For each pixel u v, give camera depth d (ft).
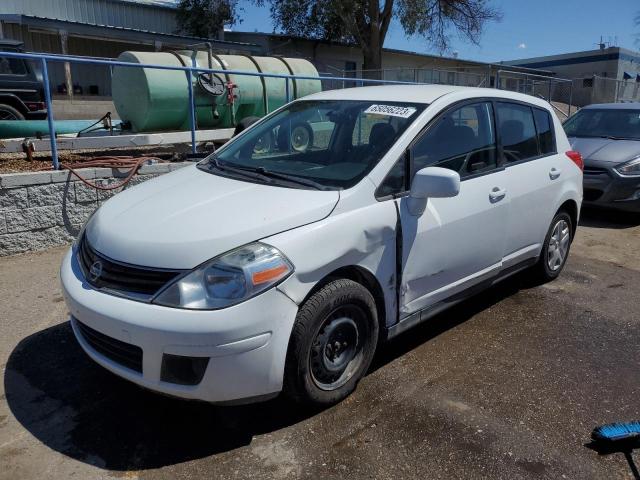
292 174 11.39
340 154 11.70
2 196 17.40
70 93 52.75
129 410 10.18
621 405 10.66
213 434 9.52
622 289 17.03
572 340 13.43
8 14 56.34
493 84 71.87
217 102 28.89
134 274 8.98
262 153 12.95
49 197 18.40
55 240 18.83
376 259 10.36
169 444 9.26
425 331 13.75
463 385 11.20
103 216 10.69
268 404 10.37
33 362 11.75
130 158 21.57
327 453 9.07
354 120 12.37
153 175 21.13
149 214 10.03
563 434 9.70
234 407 10.27
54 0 63.98
